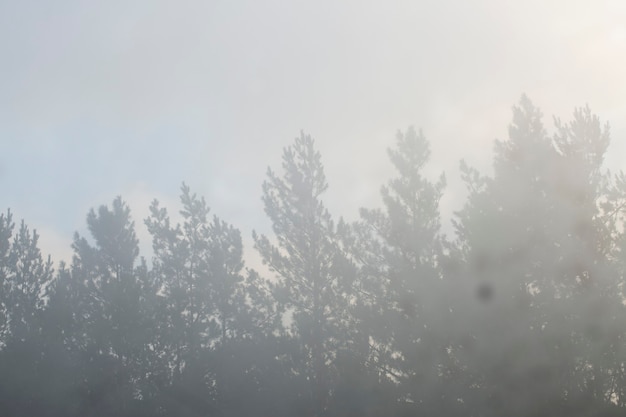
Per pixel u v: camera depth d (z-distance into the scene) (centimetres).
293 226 2941
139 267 3167
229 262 3180
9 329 3159
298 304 2900
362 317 2556
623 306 2172
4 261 3238
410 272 2481
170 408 2925
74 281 3244
